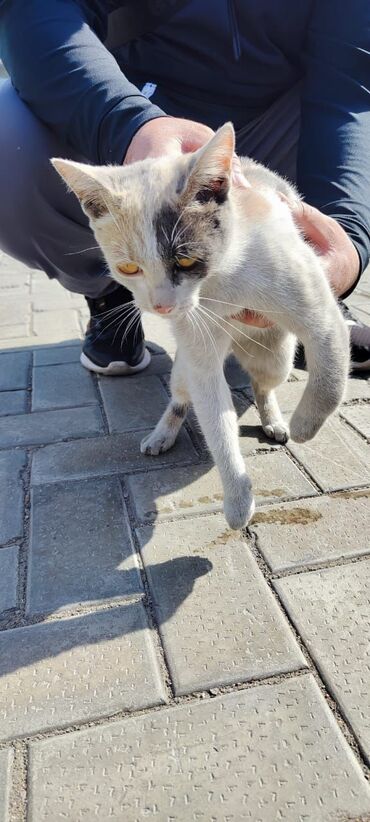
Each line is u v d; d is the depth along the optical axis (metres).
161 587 0.52
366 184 0.74
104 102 0.63
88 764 0.39
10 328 1.18
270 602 0.50
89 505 0.64
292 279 0.55
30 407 0.86
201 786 0.37
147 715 0.42
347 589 0.51
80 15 0.71
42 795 0.38
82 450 0.75
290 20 0.79
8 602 0.52
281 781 0.37
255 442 0.74
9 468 0.71
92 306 0.92
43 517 0.62
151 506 0.63
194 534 0.59
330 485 0.64
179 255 0.52
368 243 0.70
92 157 0.68
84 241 0.84
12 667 0.46
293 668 0.44
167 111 0.85
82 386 0.92
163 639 0.47
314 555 0.54
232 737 0.40
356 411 0.79
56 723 0.42
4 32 0.71
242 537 0.58
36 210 0.78
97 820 0.36
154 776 0.38
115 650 0.47
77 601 0.52
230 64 0.81
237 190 0.58
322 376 0.58
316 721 0.40
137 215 0.51
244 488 0.55
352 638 0.46
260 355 0.68
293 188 0.76
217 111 0.86
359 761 0.38
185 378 0.61
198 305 0.56
